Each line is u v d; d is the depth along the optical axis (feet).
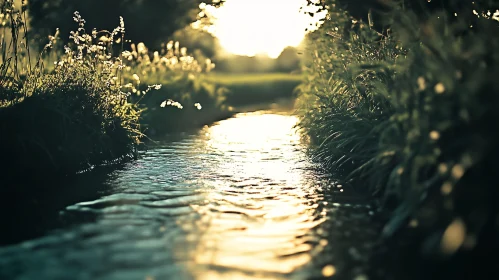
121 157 27.50
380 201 18.22
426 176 15.28
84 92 26.48
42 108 23.27
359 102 25.88
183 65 54.19
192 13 54.49
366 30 28.12
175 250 13.15
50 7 44.75
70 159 23.09
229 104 75.31
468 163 11.63
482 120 12.48
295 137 37.32
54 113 23.59
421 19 22.41
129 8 50.37
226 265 12.12
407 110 15.42
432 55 16.28
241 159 27.66
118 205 17.72
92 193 19.44
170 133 40.45
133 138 29.27
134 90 32.30
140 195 19.21
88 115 26.22
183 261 12.34
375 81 22.95
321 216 16.52
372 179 19.07
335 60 30.07
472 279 11.16
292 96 93.56
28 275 11.40
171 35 56.34
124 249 13.19
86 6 48.24
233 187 20.79
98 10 48.73
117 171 23.90
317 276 11.50
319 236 14.42
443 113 13.44
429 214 13.70
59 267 11.89
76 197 18.79
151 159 27.61
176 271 11.68
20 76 25.66
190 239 14.10
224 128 44.24
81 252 12.94
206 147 32.37
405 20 19.31
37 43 40.24
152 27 53.06
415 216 13.96
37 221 15.74
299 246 13.58
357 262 12.37
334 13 31.96
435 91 13.79
